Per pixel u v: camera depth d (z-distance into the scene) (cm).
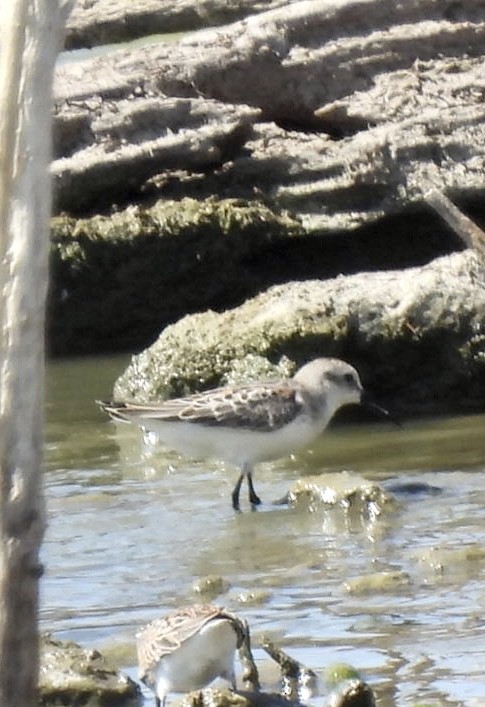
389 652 909
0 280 486
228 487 1309
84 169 1772
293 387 1305
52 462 1398
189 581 1062
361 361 1509
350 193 1769
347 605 993
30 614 500
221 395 1295
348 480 1230
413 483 1266
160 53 1833
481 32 1806
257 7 1919
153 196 1800
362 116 1781
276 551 1119
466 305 1516
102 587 1058
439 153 1755
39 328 488
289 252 1795
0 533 495
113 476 1350
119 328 1797
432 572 1045
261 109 1834
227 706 827
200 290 1788
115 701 860
